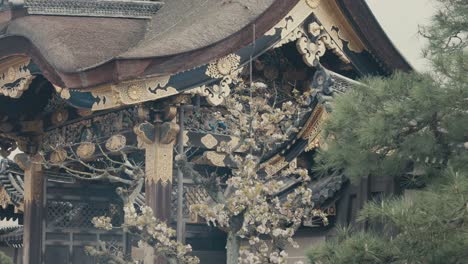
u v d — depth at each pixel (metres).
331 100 35.81
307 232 39.00
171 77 42.81
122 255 49.78
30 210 56.75
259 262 32.66
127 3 48.81
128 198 35.72
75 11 48.12
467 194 26.88
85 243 57.00
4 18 49.38
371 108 30.64
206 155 45.94
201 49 42.91
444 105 29.48
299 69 48.88
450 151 30.45
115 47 45.84
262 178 40.16
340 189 36.88
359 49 46.94
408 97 30.39
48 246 56.78
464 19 30.45
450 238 27.41
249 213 32.28
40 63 45.66
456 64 29.42
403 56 47.22
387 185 35.25
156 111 43.88
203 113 45.78
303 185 35.25
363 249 28.61
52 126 55.12
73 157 52.91
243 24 43.78
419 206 27.47
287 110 38.19
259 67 47.75
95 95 43.47
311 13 45.50
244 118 38.28
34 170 56.78
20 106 55.91
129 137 46.91
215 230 52.00
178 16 47.50
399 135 30.42
